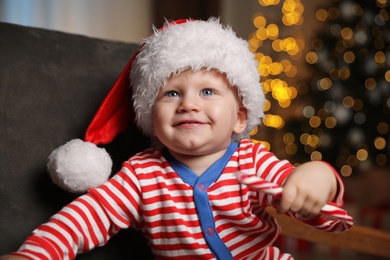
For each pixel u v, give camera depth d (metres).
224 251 0.78
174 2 2.94
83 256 0.82
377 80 2.88
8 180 0.79
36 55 0.87
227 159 0.81
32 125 0.83
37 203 0.80
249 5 3.63
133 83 0.83
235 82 0.78
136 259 0.87
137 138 0.94
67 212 0.75
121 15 2.84
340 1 2.92
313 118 2.84
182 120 0.75
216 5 3.05
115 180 0.81
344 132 2.85
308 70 3.00
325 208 0.69
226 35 0.81
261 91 0.84
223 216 0.78
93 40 0.98
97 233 0.77
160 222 0.79
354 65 2.86
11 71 0.84
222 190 0.78
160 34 0.80
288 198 0.65
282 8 3.37
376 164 2.93
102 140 0.85
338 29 2.89
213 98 0.76
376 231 1.01
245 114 0.84
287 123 2.94
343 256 2.00
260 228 0.79
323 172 0.69
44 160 0.83
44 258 0.68
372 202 2.89
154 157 0.84
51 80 0.87
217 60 0.76
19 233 0.78
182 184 0.79
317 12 2.99
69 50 0.93
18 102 0.83
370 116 2.86
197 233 0.78
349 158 2.83
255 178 0.64
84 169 0.77
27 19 2.46
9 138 0.81
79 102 0.90
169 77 0.77
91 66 0.94
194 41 0.76
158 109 0.77
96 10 2.74
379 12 2.94
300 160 2.83
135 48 1.04
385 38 2.94
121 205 0.79
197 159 0.81
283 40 3.22
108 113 0.84
